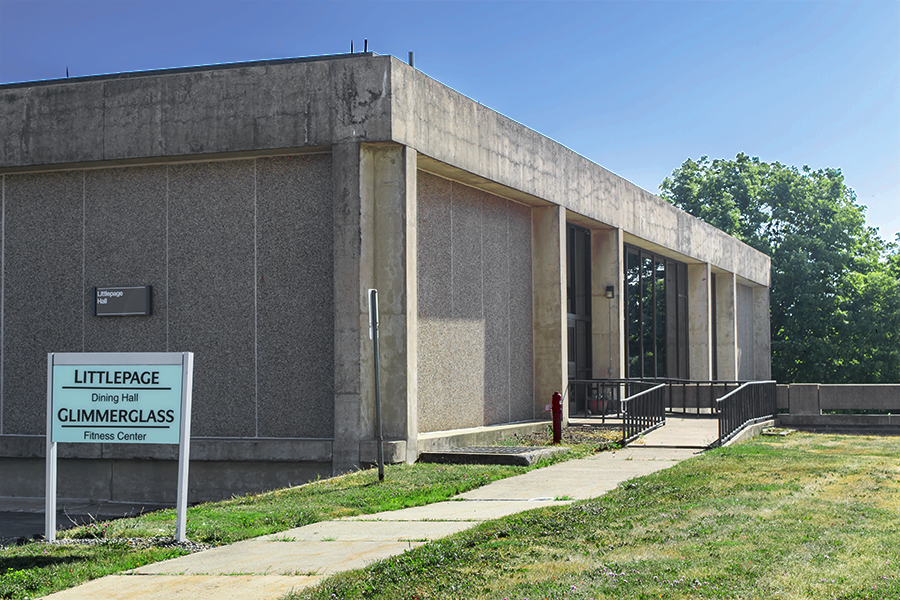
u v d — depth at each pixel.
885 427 21.47
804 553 7.57
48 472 9.21
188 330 16.88
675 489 11.75
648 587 6.47
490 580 6.81
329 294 16.31
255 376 16.55
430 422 17.92
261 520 10.22
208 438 16.45
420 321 17.80
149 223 17.19
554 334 21.81
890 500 10.70
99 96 16.98
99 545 8.78
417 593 6.45
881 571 6.85
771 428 21.45
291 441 16.02
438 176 18.58
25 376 17.59
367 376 15.70
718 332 37.88
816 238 51.78
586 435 19.72
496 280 20.52
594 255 26.09
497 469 14.48
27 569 7.75
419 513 10.53
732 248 37.78
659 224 29.20
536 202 21.62
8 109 17.36
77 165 17.25
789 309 52.22
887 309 48.47
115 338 17.20
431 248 18.27
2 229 17.86
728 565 7.12
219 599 6.46
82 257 17.47
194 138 16.53
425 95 16.84
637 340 29.39
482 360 19.78
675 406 29.22
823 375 49.34
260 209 16.70
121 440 8.95
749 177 56.75
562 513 9.89
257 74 16.36
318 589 6.58
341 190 15.87
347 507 11.16
